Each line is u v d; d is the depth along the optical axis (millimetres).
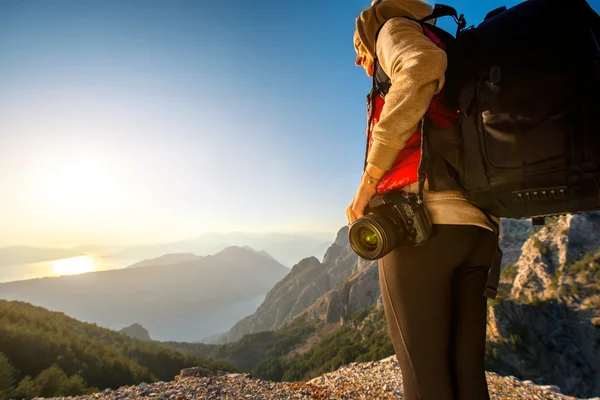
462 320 1192
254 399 5012
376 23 1171
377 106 1182
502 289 77812
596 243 74438
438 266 1052
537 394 5438
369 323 106375
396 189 1103
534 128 810
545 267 74688
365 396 5664
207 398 4918
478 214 990
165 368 49438
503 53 893
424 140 992
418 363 1119
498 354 61688
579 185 772
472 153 919
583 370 58781
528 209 892
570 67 785
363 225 1035
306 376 99125
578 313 63969
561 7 849
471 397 1150
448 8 1100
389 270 1143
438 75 871
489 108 880
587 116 758
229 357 136875
